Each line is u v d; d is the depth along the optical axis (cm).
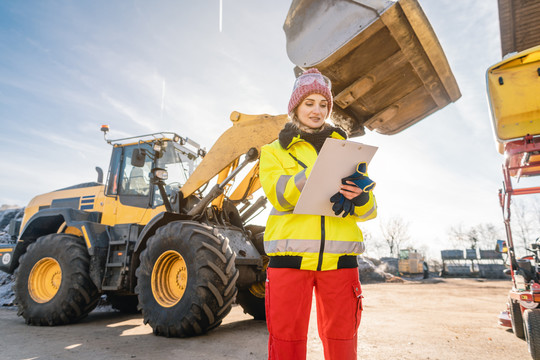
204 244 357
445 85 278
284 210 120
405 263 2727
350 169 106
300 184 109
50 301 467
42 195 656
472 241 4022
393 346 321
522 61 329
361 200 106
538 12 606
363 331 395
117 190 543
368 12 237
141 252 429
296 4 271
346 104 291
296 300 114
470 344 336
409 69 271
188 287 353
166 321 355
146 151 488
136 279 444
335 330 118
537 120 324
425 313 561
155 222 427
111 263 471
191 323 344
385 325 438
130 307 607
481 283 1711
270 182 121
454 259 2861
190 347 314
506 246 411
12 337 372
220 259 359
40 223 593
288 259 117
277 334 114
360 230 132
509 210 397
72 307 460
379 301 771
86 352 298
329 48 252
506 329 421
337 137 138
